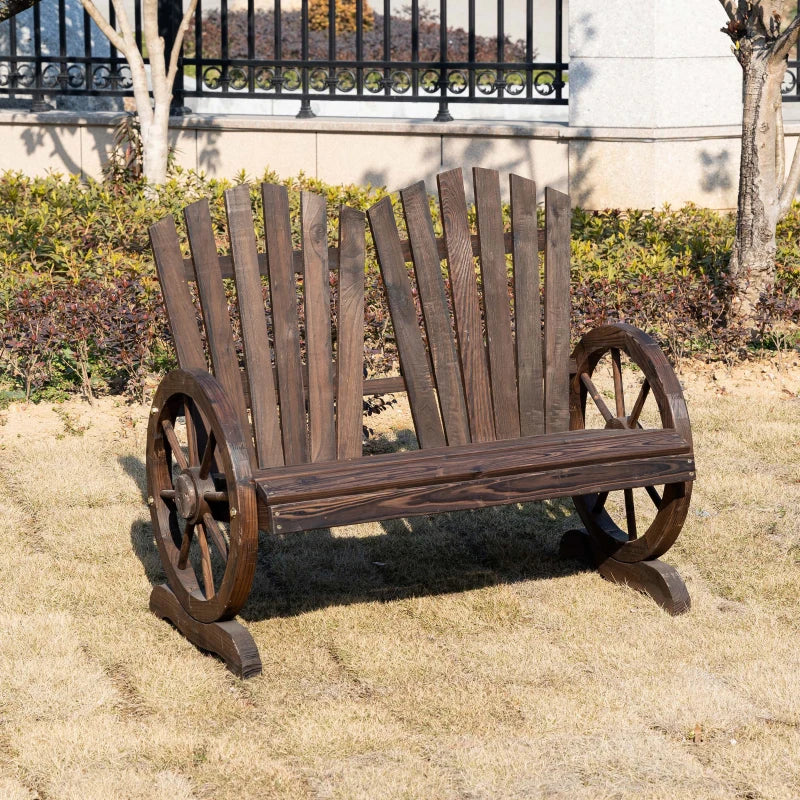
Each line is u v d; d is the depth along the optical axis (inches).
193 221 161.2
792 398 268.2
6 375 262.8
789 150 413.1
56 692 138.9
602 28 384.5
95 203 344.8
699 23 381.1
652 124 383.9
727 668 147.8
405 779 122.6
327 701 139.2
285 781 122.1
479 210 175.9
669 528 162.4
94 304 255.8
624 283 290.7
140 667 147.1
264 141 431.5
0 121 447.5
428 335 172.6
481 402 175.6
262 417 162.9
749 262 301.0
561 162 398.9
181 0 438.6
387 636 156.6
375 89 443.5
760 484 215.0
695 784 122.3
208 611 148.1
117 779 122.0
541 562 184.2
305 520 137.7
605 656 150.5
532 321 178.1
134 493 209.8
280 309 164.4
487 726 133.4
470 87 425.7
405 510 143.2
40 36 458.0
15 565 178.1
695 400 266.7
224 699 139.7
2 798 117.7
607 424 173.8
